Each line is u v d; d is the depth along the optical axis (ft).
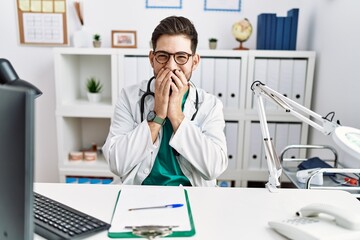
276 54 6.68
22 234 1.66
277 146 7.06
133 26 7.57
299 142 7.03
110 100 7.60
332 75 6.33
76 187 3.46
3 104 1.58
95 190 3.38
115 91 6.85
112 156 4.05
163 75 3.89
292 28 6.83
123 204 3.00
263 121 3.61
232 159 7.08
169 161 4.20
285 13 7.53
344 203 3.18
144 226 2.57
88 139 8.25
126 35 7.34
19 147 1.56
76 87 7.76
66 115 6.93
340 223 2.48
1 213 1.73
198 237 2.49
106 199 3.16
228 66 6.72
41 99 7.86
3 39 7.61
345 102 5.82
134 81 6.81
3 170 1.65
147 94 4.38
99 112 6.94
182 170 4.21
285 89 6.84
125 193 3.27
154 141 4.06
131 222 2.65
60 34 7.57
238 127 6.96
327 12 6.57
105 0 7.47
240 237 2.51
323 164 5.39
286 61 6.74
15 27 7.58
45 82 7.79
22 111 1.51
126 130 4.35
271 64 6.74
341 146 3.42
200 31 7.59
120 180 4.47
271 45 6.88
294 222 2.56
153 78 4.45
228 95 6.84
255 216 2.87
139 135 3.98
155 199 3.12
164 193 3.28
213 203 3.12
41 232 2.46
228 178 7.14
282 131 6.99
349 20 5.71
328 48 6.51
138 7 7.50
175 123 3.99
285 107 3.70
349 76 5.69
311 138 7.20
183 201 3.08
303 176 4.72
